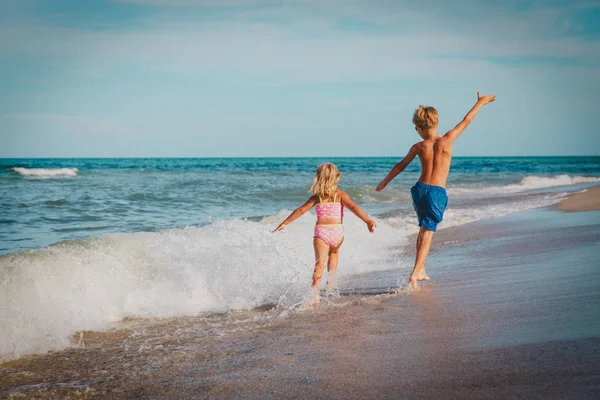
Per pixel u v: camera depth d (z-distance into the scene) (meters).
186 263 5.42
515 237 7.61
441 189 4.88
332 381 2.56
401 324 3.53
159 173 31.69
